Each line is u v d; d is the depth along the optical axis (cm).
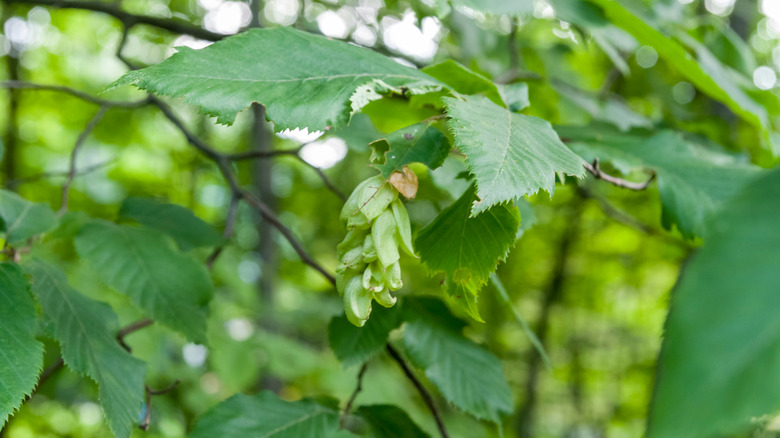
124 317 102
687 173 48
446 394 50
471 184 43
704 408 23
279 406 51
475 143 39
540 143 41
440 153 42
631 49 61
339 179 165
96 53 174
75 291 50
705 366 23
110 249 53
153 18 75
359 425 61
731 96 53
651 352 206
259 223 156
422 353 51
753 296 25
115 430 45
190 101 40
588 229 164
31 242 51
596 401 230
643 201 120
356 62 43
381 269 41
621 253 169
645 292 197
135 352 100
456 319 53
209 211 201
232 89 41
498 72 85
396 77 42
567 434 231
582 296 195
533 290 207
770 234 26
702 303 25
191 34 77
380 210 41
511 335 221
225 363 103
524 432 192
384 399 108
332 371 110
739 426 22
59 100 169
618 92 108
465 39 82
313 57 43
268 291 148
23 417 138
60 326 47
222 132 190
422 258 44
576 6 53
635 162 49
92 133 171
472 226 43
